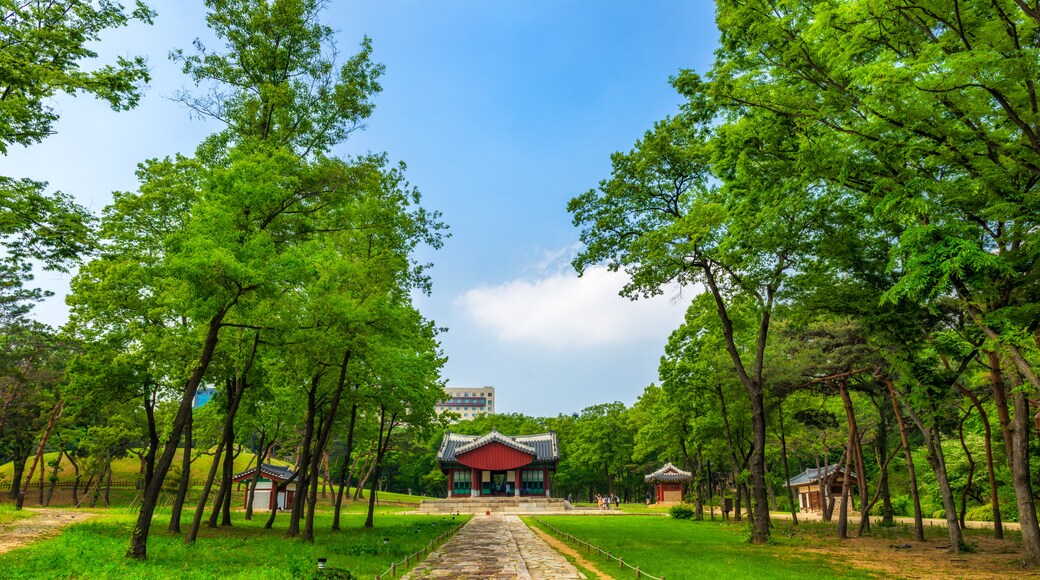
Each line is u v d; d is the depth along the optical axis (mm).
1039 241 12203
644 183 25109
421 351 31219
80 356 23312
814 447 42312
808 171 14062
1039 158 11633
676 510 45312
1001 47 11031
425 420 32906
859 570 16234
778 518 43062
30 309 41406
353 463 67125
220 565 15078
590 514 53312
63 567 13438
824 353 26125
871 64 11297
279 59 20812
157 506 45312
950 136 12062
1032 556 16781
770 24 13469
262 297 16984
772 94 14312
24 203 14250
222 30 20281
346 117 21875
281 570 14070
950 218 12344
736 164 17125
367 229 22484
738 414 35094
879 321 18625
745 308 27891
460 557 19047
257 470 37625
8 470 61219
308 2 21125
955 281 13695
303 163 19562
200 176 17641
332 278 19969
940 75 10711
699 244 22312
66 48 14219
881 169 13625
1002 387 18750
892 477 56188
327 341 20141
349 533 27609
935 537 27344
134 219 22031
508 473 67375
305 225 20453
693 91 17047
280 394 28375
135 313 22297
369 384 27516
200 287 15711
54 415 42062
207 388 29609
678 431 42438
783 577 14273
